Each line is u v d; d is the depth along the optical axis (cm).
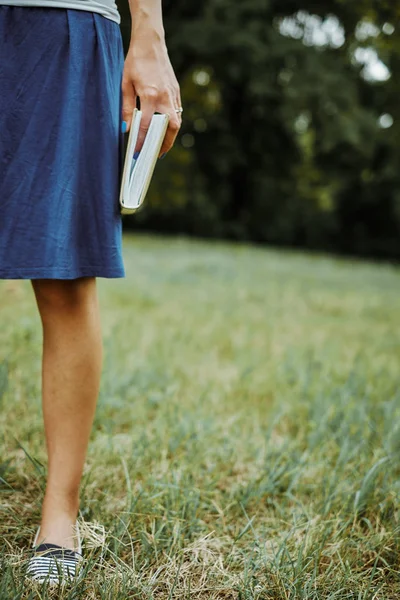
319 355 327
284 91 1330
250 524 141
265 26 1339
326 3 1348
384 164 1850
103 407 206
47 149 120
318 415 215
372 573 123
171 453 181
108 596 113
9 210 119
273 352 332
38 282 128
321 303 572
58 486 129
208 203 1936
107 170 125
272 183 1953
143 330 345
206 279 674
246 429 208
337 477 168
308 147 1880
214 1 1291
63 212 120
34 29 119
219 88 1488
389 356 349
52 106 120
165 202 1430
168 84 127
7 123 120
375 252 2186
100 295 457
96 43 124
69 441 130
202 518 151
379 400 245
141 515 143
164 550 132
